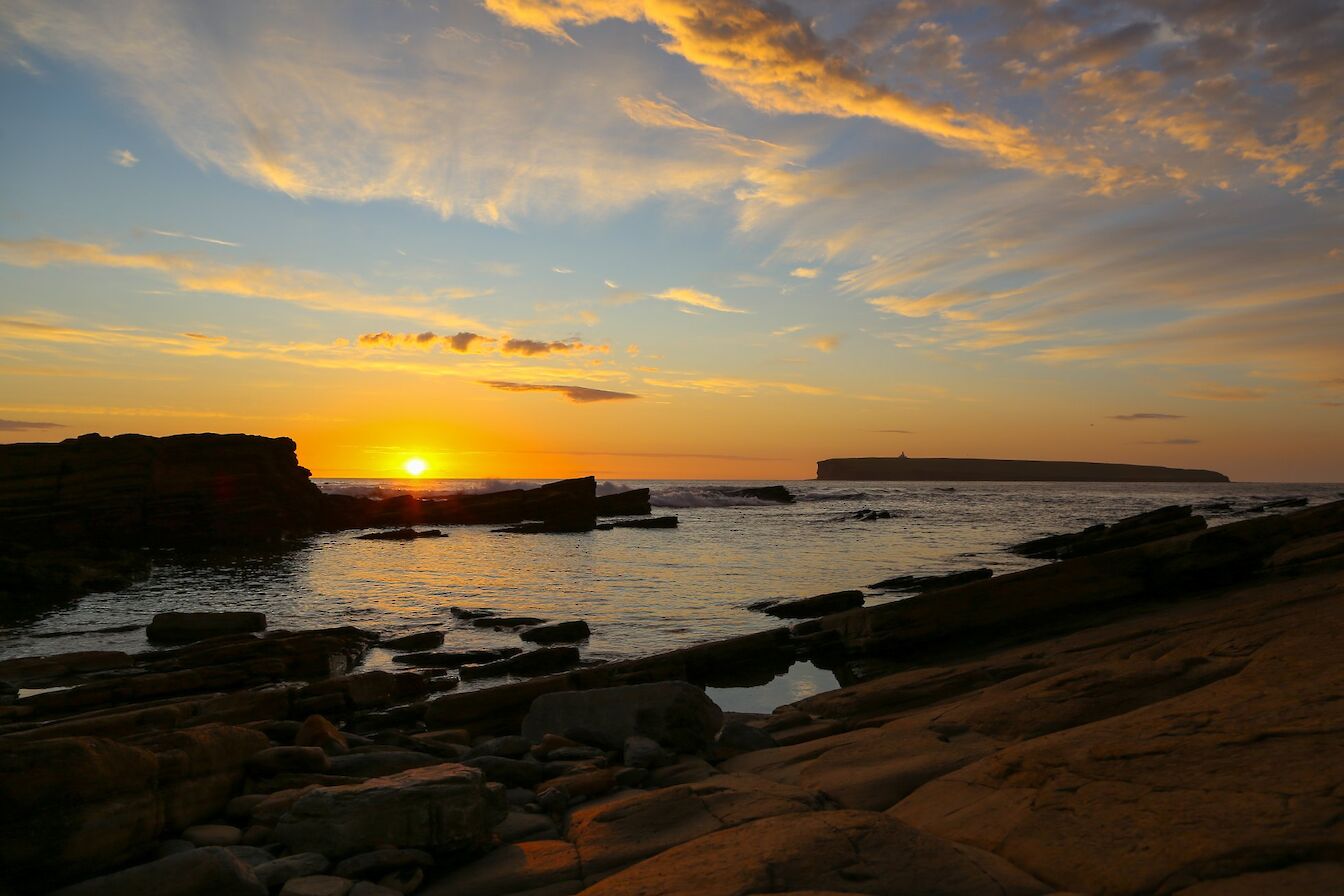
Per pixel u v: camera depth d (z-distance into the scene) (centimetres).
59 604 2808
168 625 2159
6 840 514
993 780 643
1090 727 682
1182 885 427
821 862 490
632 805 668
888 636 1817
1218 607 1581
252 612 2256
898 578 3006
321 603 2788
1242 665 910
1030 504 10525
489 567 3847
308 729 947
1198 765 546
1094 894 448
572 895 521
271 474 5509
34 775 533
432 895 541
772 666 1842
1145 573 1959
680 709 941
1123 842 483
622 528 6475
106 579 3189
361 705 1416
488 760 814
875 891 460
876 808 666
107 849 564
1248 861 429
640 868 516
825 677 1748
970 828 569
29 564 2969
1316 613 1082
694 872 492
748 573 3553
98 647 2086
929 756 772
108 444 4647
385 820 569
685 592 2989
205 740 729
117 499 4591
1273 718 593
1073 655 1342
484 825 609
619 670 1570
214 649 1741
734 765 875
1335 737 534
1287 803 470
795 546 4862
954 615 1834
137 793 600
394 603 2777
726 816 633
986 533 5828
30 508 4316
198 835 639
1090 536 4075
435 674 1739
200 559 4275
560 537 5641
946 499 12156
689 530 6281
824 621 2011
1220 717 625
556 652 1811
